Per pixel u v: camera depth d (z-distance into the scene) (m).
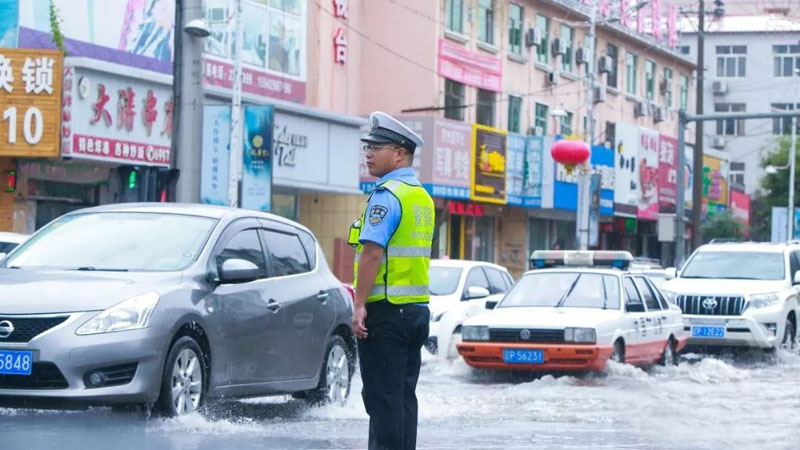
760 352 35.31
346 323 19.91
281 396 20.95
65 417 16.05
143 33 44.38
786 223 83.81
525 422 18.80
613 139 75.06
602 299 28.66
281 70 53.12
